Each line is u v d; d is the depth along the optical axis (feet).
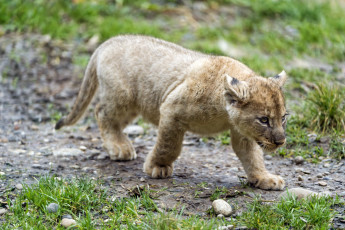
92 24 64.44
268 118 28.07
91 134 43.19
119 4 69.26
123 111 36.01
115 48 35.96
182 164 35.91
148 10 69.21
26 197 28.53
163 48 34.50
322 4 72.59
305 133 39.24
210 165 35.73
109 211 27.63
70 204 27.94
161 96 33.24
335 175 32.83
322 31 63.26
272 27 66.33
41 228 25.45
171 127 31.30
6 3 65.57
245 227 25.52
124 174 33.63
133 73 34.68
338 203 27.78
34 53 59.00
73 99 50.62
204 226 24.48
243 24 66.03
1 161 35.50
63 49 59.77
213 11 70.33
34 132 42.96
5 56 58.18
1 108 48.19
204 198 29.32
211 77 30.09
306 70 53.31
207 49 57.06
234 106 28.53
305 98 42.19
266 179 30.68
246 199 28.99
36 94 51.44
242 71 30.17
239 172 34.24
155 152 32.68
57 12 65.46
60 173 33.50
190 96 30.25
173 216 26.32
